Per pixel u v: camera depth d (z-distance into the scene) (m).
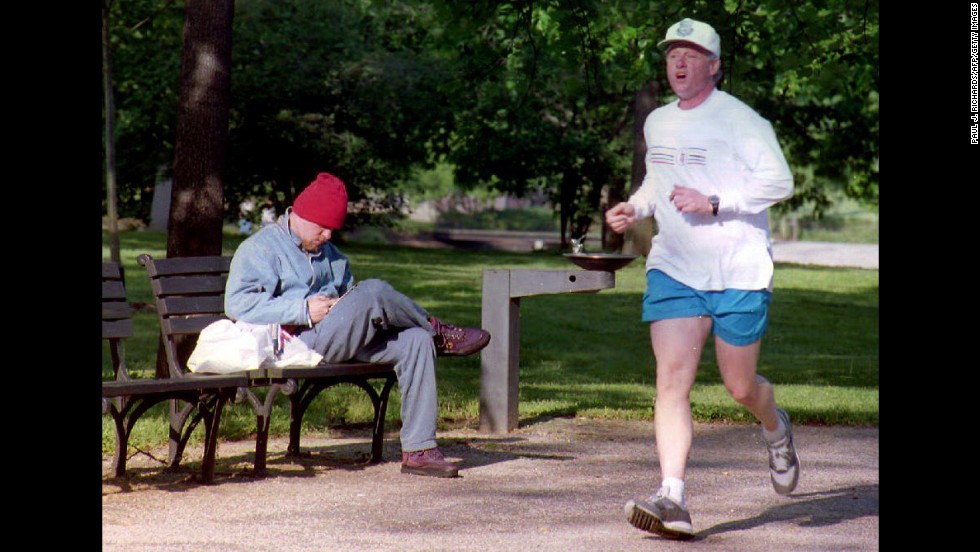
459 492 8.48
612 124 52.41
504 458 10.05
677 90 7.30
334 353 9.12
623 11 17.36
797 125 50.62
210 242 12.63
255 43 44.50
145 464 9.34
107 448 9.67
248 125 44.53
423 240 69.19
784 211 59.06
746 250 7.11
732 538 7.07
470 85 19.00
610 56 21.45
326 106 45.44
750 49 19.47
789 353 22.19
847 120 49.97
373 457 9.71
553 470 9.48
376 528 7.24
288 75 43.81
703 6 16.25
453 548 6.71
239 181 46.41
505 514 7.72
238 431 10.81
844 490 8.80
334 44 44.78
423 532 7.14
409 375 9.17
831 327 27.02
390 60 44.88
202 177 12.59
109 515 7.41
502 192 53.16
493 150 45.53
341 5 45.53
